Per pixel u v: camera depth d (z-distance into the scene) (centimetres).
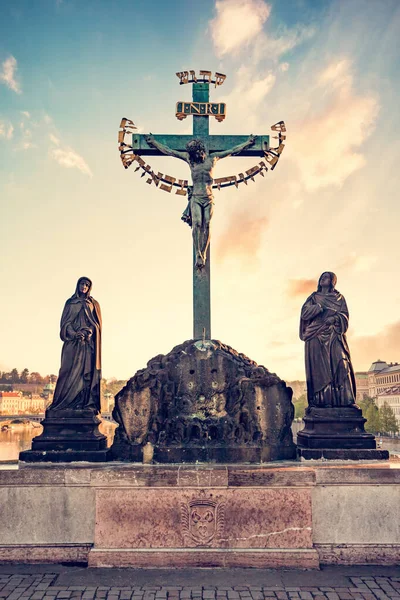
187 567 792
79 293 1057
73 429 988
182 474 827
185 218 1152
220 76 1197
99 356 1048
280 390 1002
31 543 830
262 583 730
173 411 961
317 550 821
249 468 858
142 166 1148
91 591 697
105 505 823
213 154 1145
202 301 1088
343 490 846
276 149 1166
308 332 1035
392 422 6319
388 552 824
